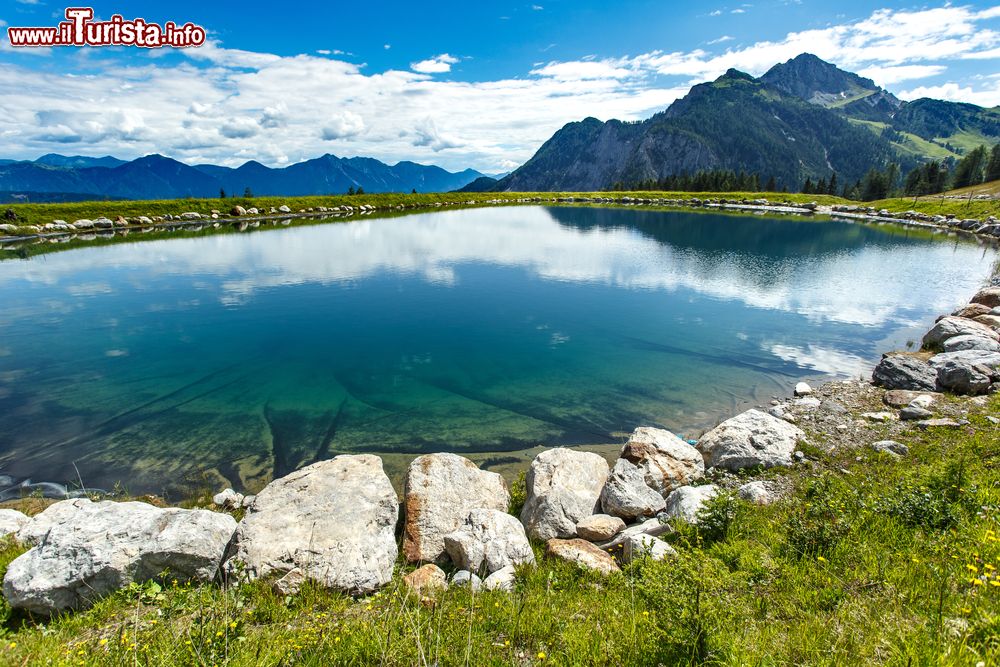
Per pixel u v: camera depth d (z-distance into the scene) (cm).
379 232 6794
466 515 969
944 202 9125
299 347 2327
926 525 769
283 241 5900
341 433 1547
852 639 536
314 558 796
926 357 2009
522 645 610
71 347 2303
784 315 2886
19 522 985
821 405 1573
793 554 753
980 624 510
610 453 1436
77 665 549
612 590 720
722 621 561
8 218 6184
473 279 3903
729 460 1224
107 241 5778
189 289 3522
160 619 657
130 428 1559
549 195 14062
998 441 1159
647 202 13088
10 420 1596
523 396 1809
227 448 1452
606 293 3453
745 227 7581
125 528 786
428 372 2030
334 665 560
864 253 5116
